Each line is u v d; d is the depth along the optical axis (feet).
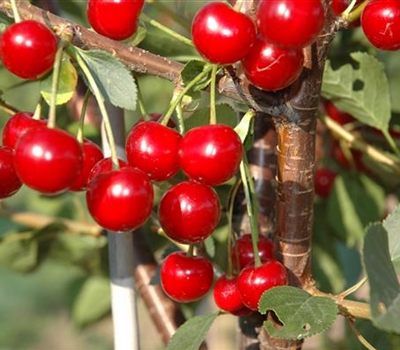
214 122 1.16
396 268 1.18
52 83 1.09
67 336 4.89
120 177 1.11
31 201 2.09
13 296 4.88
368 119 1.73
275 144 1.50
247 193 1.24
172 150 1.15
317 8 1.05
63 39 1.14
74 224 1.95
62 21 1.15
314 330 1.12
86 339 4.59
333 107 1.86
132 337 1.41
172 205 1.16
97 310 2.06
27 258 1.98
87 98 1.17
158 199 1.82
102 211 1.11
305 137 1.21
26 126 1.19
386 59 2.15
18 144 1.06
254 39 1.10
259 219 1.50
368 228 1.01
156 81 2.03
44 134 1.05
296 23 1.05
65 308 4.85
